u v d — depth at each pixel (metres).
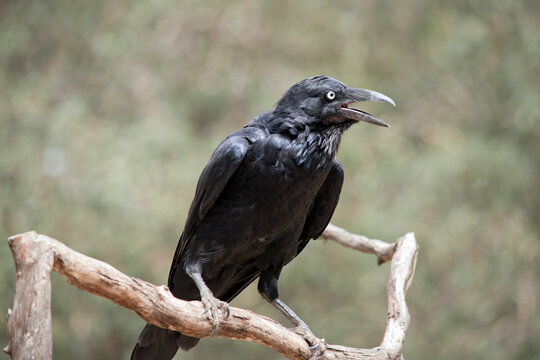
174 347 6.52
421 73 15.34
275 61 15.16
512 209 13.86
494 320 14.05
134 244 12.77
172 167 13.24
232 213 6.22
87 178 13.05
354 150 13.46
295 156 6.09
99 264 4.09
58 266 3.89
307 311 14.05
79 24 14.91
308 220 7.05
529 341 13.65
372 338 13.63
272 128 6.31
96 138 13.58
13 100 13.73
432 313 14.09
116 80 14.87
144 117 14.42
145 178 12.97
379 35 14.94
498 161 13.41
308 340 5.74
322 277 13.61
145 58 15.15
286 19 15.12
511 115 14.15
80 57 15.05
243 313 5.25
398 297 6.55
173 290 6.63
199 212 6.26
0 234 12.73
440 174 13.41
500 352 13.75
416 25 15.02
